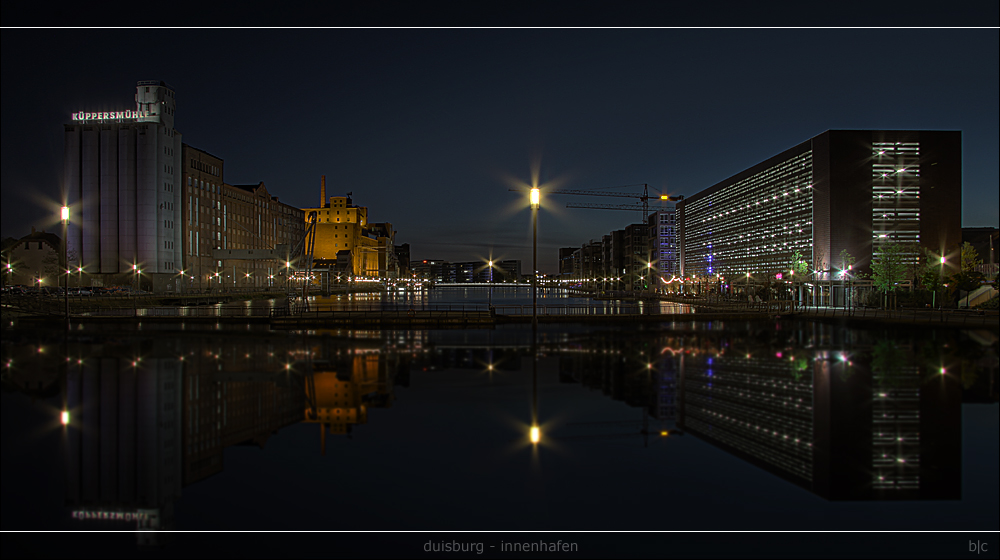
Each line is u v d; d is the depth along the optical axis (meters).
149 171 103.81
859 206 99.69
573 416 15.80
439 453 12.84
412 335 37.59
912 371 22.66
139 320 49.44
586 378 21.38
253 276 155.88
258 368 23.39
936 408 16.53
